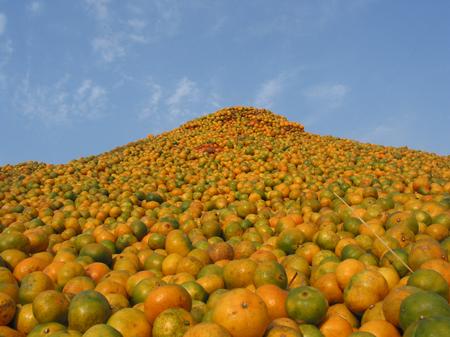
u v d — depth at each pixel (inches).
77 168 1218.6
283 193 828.0
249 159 1238.9
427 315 250.1
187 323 266.4
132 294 357.4
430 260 334.0
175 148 1494.8
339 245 431.2
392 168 1061.1
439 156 1541.6
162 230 569.3
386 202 589.3
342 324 284.0
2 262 410.3
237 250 461.4
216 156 1322.6
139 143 1769.2
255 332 244.2
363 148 1513.3
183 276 373.7
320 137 1905.8
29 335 284.2
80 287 361.4
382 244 409.4
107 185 1014.4
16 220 681.6
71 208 805.2
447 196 600.7
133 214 713.0
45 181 1067.3
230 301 250.4
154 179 1030.4
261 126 1847.9
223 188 909.2
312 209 669.3
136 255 477.4
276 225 547.2
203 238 524.4
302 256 437.1
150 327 281.4
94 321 281.7
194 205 755.4
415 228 452.4
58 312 301.1
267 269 342.0
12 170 1413.6
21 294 343.0
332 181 915.4
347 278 329.1
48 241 511.2
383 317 287.1
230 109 2047.2
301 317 281.4
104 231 546.0
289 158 1227.9
